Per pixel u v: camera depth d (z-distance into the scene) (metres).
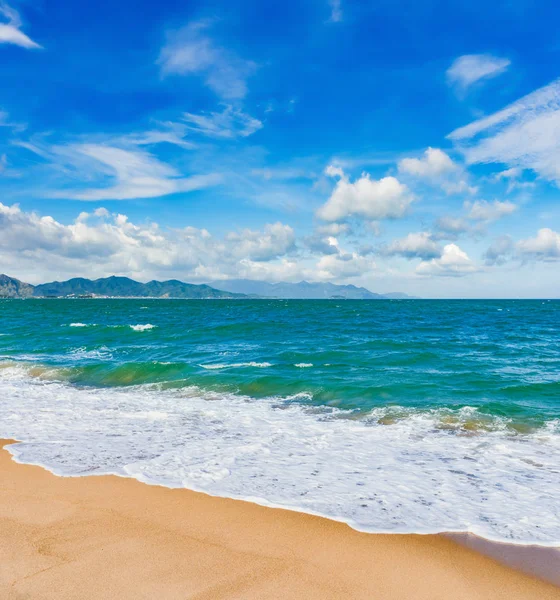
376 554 4.75
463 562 4.64
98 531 5.12
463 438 9.61
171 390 14.62
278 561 4.56
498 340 28.41
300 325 40.19
